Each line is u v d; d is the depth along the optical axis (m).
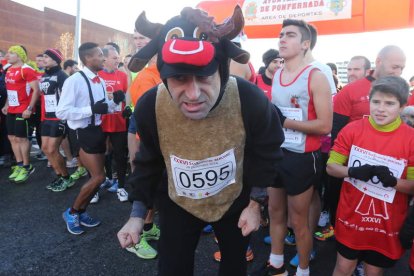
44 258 2.82
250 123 1.32
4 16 17.83
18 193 4.43
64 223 3.54
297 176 2.18
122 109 4.07
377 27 5.10
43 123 4.41
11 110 4.89
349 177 1.91
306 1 5.54
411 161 1.79
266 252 2.99
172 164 1.38
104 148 3.19
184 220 1.54
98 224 3.49
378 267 1.93
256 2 5.98
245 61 1.08
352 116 2.81
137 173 1.48
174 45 0.97
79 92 3.13
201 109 1.08
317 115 2.13
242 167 1.46
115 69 4.58
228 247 1.59
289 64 2.25
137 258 2.86
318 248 3.09
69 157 5.73
